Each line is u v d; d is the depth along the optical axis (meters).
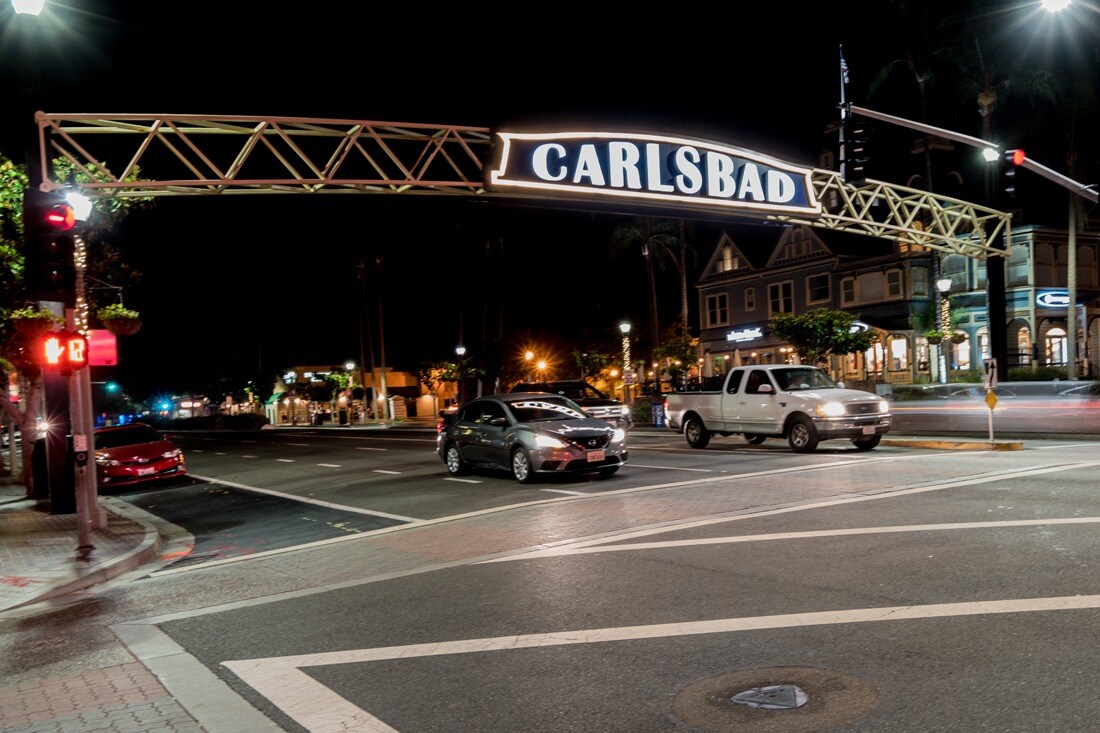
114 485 21.09
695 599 6.69
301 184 19.14
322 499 16.45
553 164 20.86
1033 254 39.16
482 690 5.01
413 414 80.81
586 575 7.84
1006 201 19.06
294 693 5.19
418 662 5.63
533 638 5.98
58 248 10.63
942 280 31.50
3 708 5.29
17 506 18.09
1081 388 21.19
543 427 15.61
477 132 20.36
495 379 59.16
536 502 13.12
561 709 4.63
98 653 6.50
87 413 13.89
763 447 20.78
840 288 46.81
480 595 7.41
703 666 5.13
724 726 4.24
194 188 18.28
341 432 49.41
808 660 5.09
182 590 8.90
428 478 18.11
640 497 12.87
